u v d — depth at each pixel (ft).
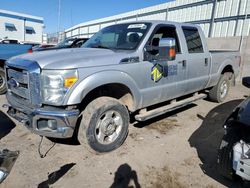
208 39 39.45
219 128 14.85
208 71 17.47
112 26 15.42
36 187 8.77
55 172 9.73
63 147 11.88
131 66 11.61
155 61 12.82
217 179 9.47
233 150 7.84
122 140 11.87
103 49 12.60
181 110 18.53
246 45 33.76
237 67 21.47
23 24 126.21
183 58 14.73
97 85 10.29
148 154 11.34
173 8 48.60
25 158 10.71
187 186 9.02
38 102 9.91
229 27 37.99
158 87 13.26
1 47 22.18
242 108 8.46
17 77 11.00
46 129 10.02
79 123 11.10
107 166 10.26
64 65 9.62
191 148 12.05
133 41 12.79
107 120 11.09
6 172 4.32
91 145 10.68
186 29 15.71
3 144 12.00
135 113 14.74
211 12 40.73
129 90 11.91
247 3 35.06
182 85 15.01
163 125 15.15
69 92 9.64
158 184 9.11
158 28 13.48
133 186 8.95
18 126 14.42
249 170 7.36
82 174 9.65
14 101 11.34
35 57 10.75
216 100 20.34
